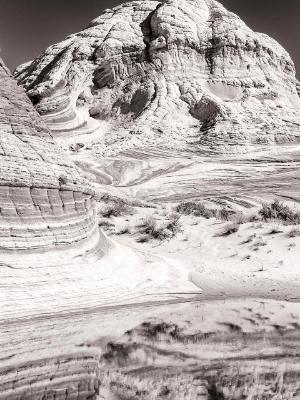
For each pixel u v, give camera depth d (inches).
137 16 3088.1
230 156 1974.7
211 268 553.0
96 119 2603.3
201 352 244.4
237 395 180.9
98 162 1915.6
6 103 462.0
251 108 2434.8
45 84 2738.7
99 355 238.5
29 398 179.9
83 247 459.2
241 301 405.7
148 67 2687.0
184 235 698.8
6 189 396.8
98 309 354.3
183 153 2027.6
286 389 188.9
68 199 476.4
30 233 398.0
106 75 2758.4
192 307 375.6
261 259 582.6
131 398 179.2
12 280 350.0
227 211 1095.0
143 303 384.8
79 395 183.0
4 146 425.4
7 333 280.4
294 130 2202.3
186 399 177.6
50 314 331.0
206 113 2368.4
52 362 226.4
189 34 2760.8
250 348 249.9
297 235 647.8
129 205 979.9
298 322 319.3
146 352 243.0
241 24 3053.6
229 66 2716.5
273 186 1631.4
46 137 503.8
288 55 3243.1
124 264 496.1
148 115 2369.6
